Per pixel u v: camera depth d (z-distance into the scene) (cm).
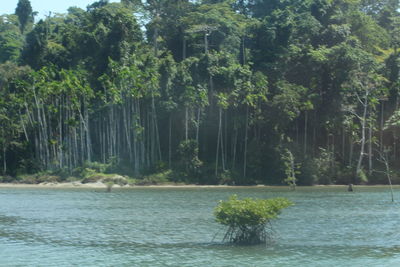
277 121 10688
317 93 11438
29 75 11850
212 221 5081
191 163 10800
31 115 11606
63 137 11431
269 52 12138
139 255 3516
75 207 6394
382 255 3488
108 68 11700
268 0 15975
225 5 14662
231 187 10269
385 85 11631
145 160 11225
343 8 14575
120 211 5950
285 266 3183
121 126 11500
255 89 10919
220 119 10781
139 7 14438
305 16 12850
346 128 10869
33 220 5212
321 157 11012
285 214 5544
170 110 11062
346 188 9862
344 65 11175
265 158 10900
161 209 6150
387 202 6888
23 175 10862
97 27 13125
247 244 3806
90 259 3412
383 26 16762
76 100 10981
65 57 13500
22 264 3288
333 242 3922
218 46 13112
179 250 3656
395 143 11400
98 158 11425
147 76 11112
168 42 13300
